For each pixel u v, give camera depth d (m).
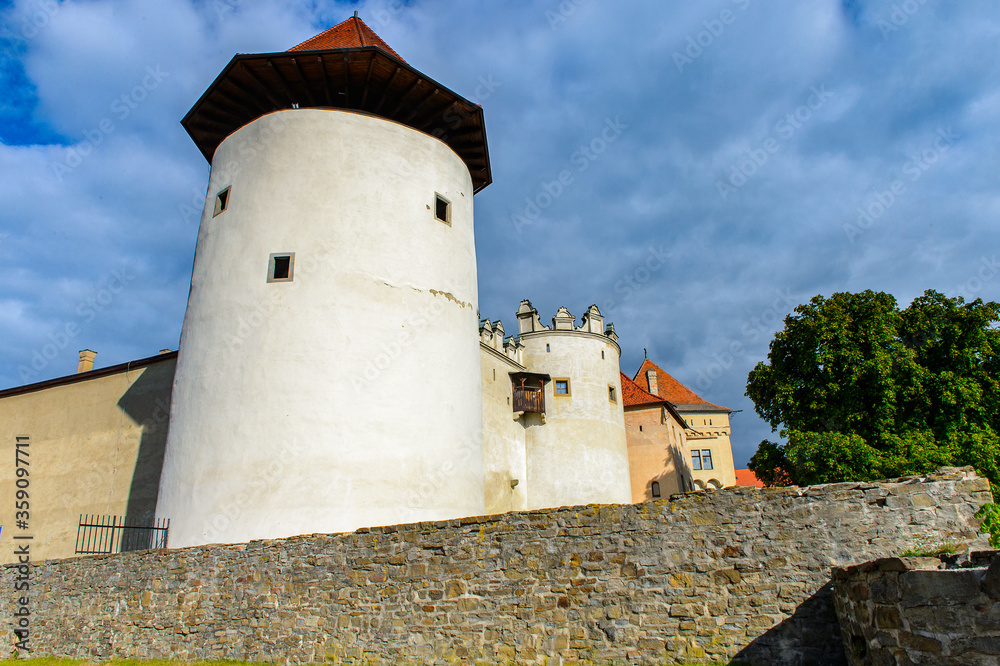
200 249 17.06
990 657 4.55
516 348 28.44
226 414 14.62
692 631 7.64
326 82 17.41
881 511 7.22
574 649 8.20
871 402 20.19
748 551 7.62
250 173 16.73
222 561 11.66
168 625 11.91
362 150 16.77
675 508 8.12
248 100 18.16
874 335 20.36
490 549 9.12
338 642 9.97
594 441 28.17
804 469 19.28
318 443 14.16
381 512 14.10
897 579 5.44
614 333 31.61
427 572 9.51
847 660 6.66
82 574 13.61
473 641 8.86
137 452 20.72
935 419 20.02
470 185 19.69
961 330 20.62
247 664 10.61
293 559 10.86
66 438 22.33
